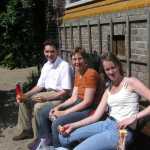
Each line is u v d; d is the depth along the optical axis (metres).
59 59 2.56
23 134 2.71
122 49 2.86
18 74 5.59
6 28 4.29
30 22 4.44
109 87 1.90
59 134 2.05
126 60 2.73
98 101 2.14
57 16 4.33
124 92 1.81
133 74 2.68
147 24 2.39
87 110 2.14
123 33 2.77
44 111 2.40
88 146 1.78
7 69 6.08
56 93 2.51
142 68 2.55
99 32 3.17
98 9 3.24
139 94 1.81
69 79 2.50
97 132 1.90
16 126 3.02
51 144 2.35
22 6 4.26
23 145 2.59
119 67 1.83
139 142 1.82
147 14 2.39
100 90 2.14
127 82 1.81
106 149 1.79
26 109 2.69
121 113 1.82
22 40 4.48
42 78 2.63
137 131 1.79
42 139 2.19
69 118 2.12
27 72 5.67
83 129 1.93
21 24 4.37
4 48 4.57
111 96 1.85
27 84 4.49
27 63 4.67
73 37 3.87
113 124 1.83
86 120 1.96
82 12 3.64
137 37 2.59
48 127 2.40
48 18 4.50
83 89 2.21
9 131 2.91
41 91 2.66
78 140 1.94
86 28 3.49
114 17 2.89
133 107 1.80
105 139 1.78
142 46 2.53
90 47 3.38
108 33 3.02
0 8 4.24
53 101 2.47
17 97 2.66
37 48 4.58
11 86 4.73
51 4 4.42
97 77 2.14
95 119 1.94
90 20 3.37
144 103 2.09
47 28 4.54
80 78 2.22
